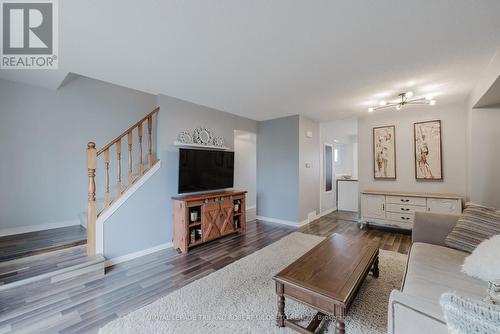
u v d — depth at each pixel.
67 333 1.57
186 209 3.11
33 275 2.06
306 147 4.75
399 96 3.30
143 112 4.17
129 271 2.53
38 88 3.09
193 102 3.62
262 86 2.91
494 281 1.31
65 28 1.69
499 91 2.37
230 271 2.50
